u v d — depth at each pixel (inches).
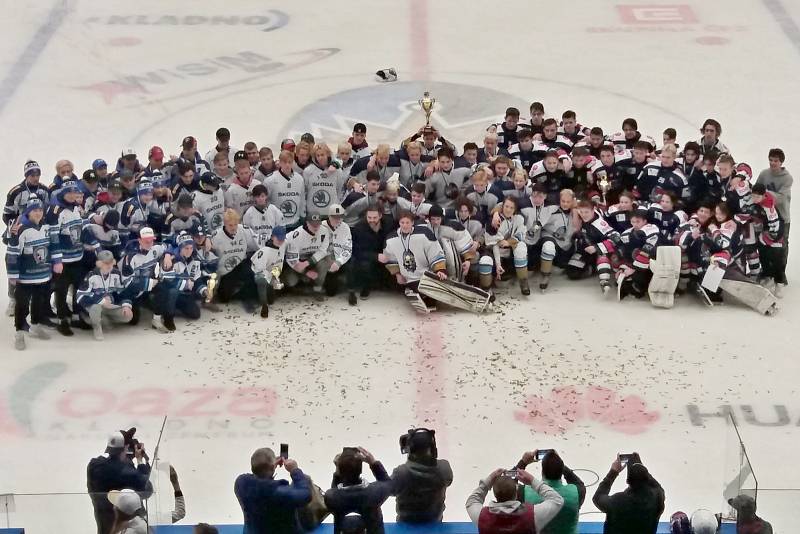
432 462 435.2
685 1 1207.6
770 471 526.0
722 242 670.5
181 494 483.2
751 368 610.5
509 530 389.7
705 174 719.7
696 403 578.2
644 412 570.6
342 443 545.3
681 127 935.7
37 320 638.5
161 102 983.0
